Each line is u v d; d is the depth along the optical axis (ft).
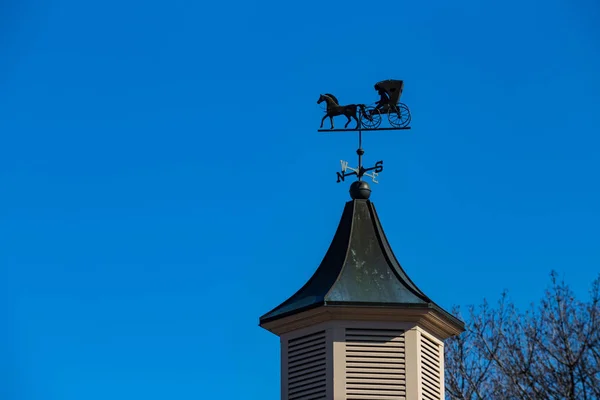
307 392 139.74
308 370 140.46
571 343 197.67
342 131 151.64
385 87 151.74
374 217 150.10
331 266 146.41
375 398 137.90
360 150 152.56
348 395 137.69
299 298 144.46
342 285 142.31
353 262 145.48
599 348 196.95
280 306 145.18
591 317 200.54
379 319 140.56
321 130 151.94
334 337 139.54
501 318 215.10
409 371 139.03
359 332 139.95
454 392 210.38
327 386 138.10
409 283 144.56
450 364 213.25
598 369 191.11
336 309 139.54
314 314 140.67
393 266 145.79
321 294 142.10
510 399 201.57
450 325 144.87
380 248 147.43
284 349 143.33
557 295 204.54
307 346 141.59
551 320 201.46
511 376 197.57
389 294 141.59
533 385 194.39
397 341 140.15
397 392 138.31
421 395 138.82
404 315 140.67
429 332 143.43
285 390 141.49
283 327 143.64
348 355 138.92
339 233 149.38
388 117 151.43
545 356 200.34
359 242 147.64
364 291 141.59
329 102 152.15
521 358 201.77
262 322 144.46
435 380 142.51
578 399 191.21
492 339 211.82
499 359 207.72
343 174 152.87
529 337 203.41
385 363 139.13
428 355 142.41
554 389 194.39
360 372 138.62
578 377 193.26
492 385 208.44
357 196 151.12
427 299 141.69
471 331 214.07
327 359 139.03
